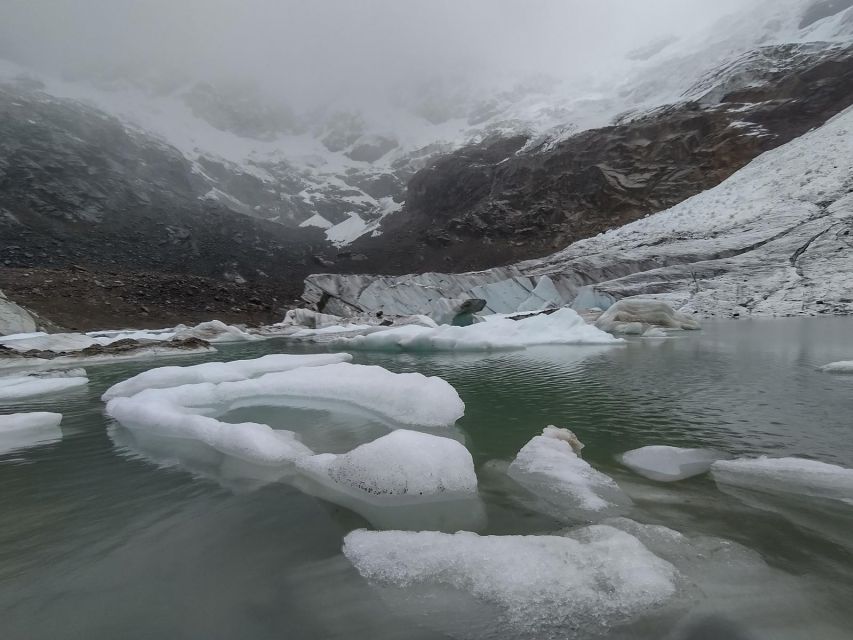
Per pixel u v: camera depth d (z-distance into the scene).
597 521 3.12
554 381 9.43
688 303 29.50
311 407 7.48
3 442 5.84
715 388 7.89
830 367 8.95
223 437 5.35
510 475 4.16
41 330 23.84
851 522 3.03
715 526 3.01
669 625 2.01
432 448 4.03
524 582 2.34
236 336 27.17
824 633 1.96
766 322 21.53
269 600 2.37
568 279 39.25
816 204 35.00
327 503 3.66
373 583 2.48
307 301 44.66
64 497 3.96
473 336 17.81
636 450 4.71
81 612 2.32
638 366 10.87
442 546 2.74
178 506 3.69
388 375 8.21
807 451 4.58
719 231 38.59
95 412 7.72
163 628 2.16
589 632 1.99
